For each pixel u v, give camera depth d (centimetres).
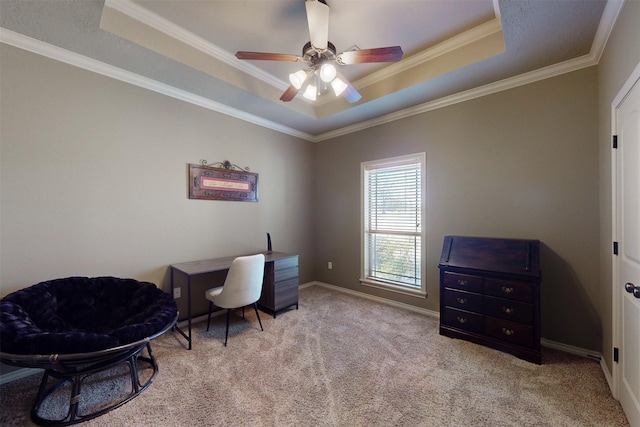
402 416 158
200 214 306
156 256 271
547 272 239
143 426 151
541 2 163
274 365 210
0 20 179
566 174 230
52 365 146
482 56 223
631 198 149
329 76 199
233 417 157
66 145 219
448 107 298
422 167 318
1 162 193
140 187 261
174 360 217
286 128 397
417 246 330
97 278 224
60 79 216
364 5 195
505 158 261
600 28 183
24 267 202
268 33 228
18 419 157
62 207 218
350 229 396
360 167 383
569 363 211
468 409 163
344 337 257
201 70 245
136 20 206
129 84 253
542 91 241
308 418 156
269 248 363
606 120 193
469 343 242
